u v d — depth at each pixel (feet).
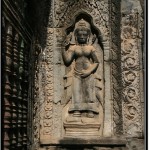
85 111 28.12
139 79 28.78
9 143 18.35
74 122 27.71
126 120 28.55
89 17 28.71
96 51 28.66
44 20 28.50
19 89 21.36
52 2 28.73
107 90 28.12
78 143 27.14
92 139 27.20
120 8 29.32
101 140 27.17
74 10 28.66
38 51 27.48
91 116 27.91
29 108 24.38
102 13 28.71
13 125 19.44
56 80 28.30
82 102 28.14
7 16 18.26
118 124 27.91
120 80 28.50
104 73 28.27
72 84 28.35
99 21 28.63
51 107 28.04
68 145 27.30
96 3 28.73
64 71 28.53
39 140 27.40
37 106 27.20
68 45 28.68
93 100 28.14
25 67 23.24
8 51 18.40
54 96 28.17
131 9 29.30
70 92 28.25
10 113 18.78
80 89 28.22
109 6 28.78
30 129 24.63
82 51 28.37
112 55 28.37
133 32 29.14
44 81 28.17
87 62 28.43
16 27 20.26
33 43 25.59
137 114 28.55
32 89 25.44
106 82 28.17
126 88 28.76
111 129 27.73
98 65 28.53
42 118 27.86
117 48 28.60
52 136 27.71
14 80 19.81
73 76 28.43
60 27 28.68
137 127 28.43
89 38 28.78
